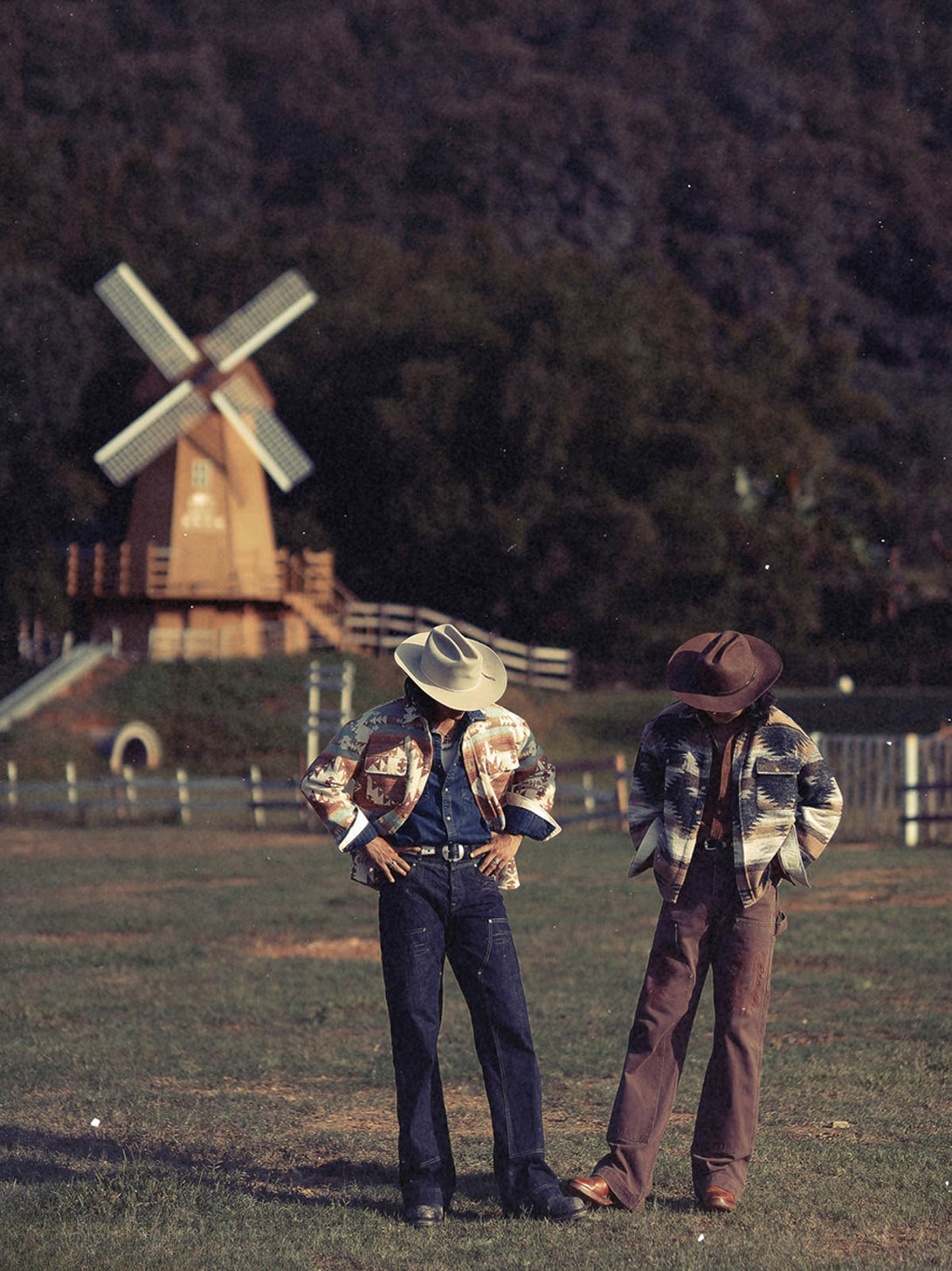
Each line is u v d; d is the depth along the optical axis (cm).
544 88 15475
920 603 8494
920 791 2567
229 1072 926
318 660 5312
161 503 5766
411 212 14325
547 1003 1150
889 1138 743
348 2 17312
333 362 7200
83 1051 987
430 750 636
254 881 2156
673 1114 824
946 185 17238
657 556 6406
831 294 15775
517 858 2383
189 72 14412
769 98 17500
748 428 6912
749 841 642
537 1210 615
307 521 7050
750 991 641
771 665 659
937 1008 1112
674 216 15888
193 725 4938
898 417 13075
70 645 5869
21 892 2019
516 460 6519
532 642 6888
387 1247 573
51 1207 617
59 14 14062
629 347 6875
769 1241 577
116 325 7850
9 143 8931
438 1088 634
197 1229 595
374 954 1455
